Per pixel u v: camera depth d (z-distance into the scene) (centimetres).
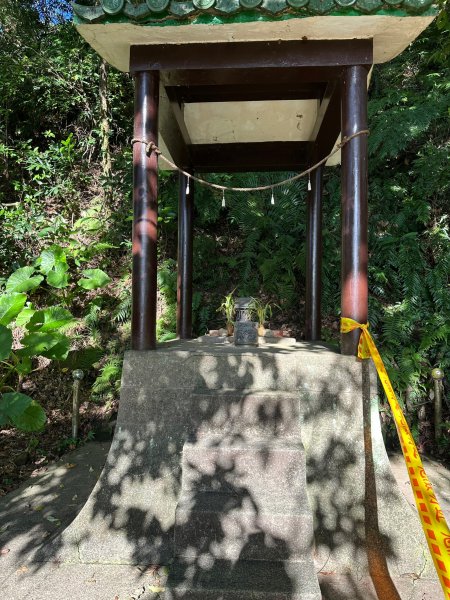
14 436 489
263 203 673
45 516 318
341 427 269
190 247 482
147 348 299
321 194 467
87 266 683
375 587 230
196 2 263
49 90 818
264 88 383
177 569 210
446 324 540
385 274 602
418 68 735
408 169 681
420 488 191
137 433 276
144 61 298
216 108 421
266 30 279
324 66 293
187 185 477
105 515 262
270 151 488
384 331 559
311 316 471
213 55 296
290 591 194
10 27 830
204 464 240
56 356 475
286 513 220
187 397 279
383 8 262
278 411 261
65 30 907
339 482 260
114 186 737
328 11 261
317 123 401
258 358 280
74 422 488
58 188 747
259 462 238
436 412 489
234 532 219
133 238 304
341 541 251
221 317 634
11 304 486
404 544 249
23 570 246
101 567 248
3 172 798
